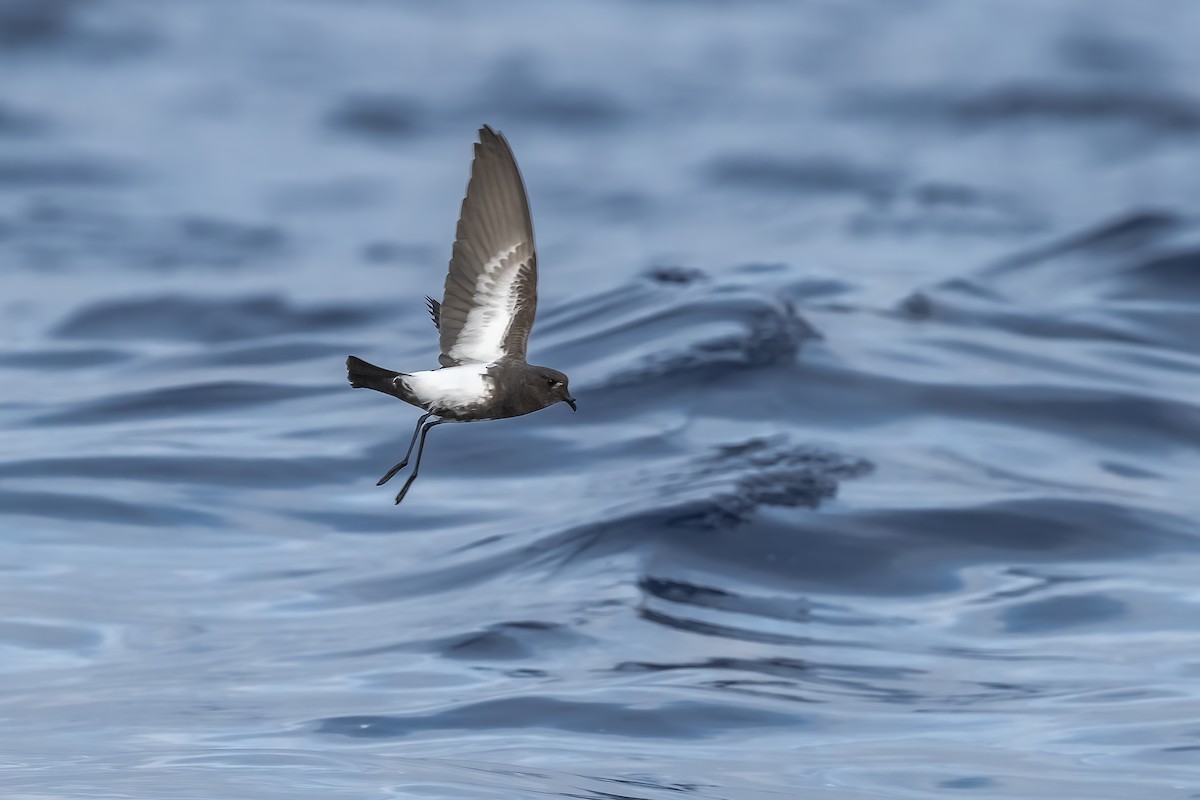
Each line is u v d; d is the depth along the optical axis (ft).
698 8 179.32
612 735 35.53
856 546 47.91
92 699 37.96
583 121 141.08
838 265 82.48
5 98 138.41
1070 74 152.97
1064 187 120.16
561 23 172.45
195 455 56.65
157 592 46.16
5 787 31.22
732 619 42.93
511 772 32.68
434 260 99.91
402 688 38.17
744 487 51.01
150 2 165.78
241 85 146.92
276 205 115.55
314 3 173.27
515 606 43.32
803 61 159.94
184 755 33.60
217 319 80.07
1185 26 170.71
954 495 51.37
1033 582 46.32
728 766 33.94
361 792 30.83
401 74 152.97
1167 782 33.50
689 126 139.13
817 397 59.52
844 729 36.37
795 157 128.36
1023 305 72.49
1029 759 34.83
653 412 58.54
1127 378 63.16
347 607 44.78
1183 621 43.80
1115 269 78.43
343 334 77.10
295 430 59.57
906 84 150.71
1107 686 39.40
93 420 62.13
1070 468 55.26
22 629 43.34
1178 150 130.93
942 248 97.04
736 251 96.99
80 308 81.87
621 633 41.37
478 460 55.83
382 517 51.96
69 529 50.88
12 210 109.29
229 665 40.16
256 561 48.65
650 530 47.73
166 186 118.42
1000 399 60.23
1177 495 53.16
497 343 26.61
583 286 81.76
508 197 26.35
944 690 38.93
